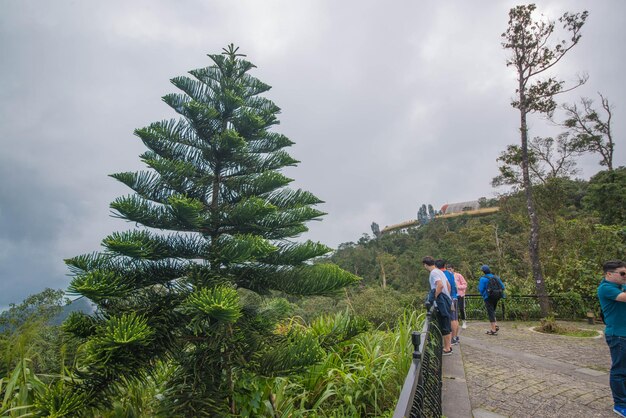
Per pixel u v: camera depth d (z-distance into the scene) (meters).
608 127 21.83
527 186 13.16
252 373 3.08
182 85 3.81
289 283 3.23
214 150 3.61
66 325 2.59
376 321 7.98
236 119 3.81
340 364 4.49
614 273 3.73
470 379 4.75
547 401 3.96
